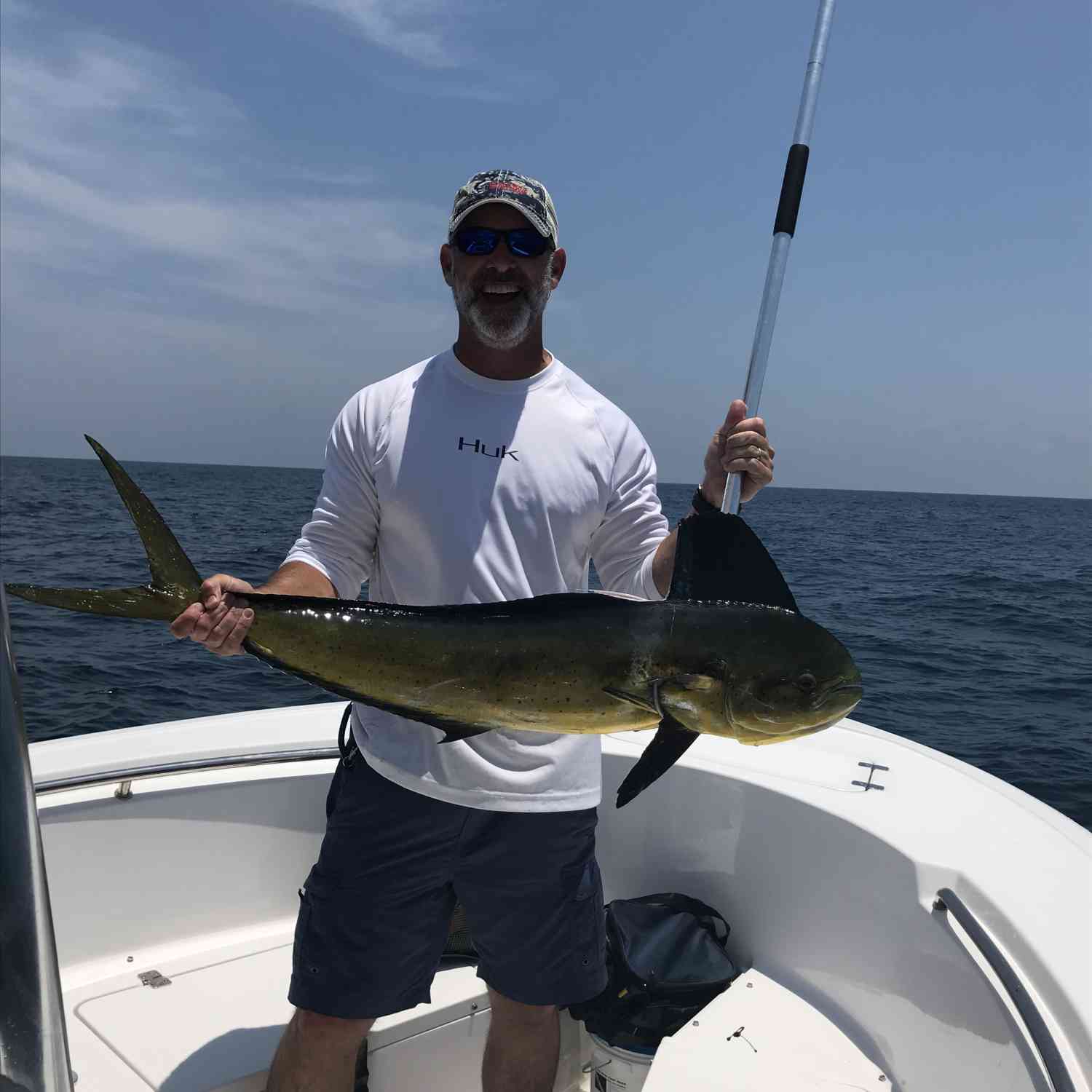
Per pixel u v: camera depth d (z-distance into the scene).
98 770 2.89
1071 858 2.47
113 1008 2.70
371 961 2.17
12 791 0.74
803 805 2.83
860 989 2.60
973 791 2.89
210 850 3.05
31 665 10.04
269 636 1.71
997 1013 2.05
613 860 3.25
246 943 3.04
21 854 0.74
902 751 3.20
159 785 3.00
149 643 11.45
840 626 15.45
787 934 2.86
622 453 2.28
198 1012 2.69
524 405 2.17
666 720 1.67
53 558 19.34
